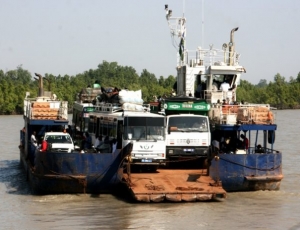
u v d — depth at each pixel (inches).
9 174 3388.3
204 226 2063.2
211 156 2551.7
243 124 2748.5
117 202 2410.2
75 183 2491.4
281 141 5467.5
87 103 3644.2
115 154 2495.1
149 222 2102.6
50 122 3019.2
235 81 3193.9
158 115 2605.8
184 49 3339.1
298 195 2605.8
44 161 2522.1
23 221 2143.2
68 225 2075.5
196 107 2783.0
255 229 2042.3
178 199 2352.4
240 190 2620.6
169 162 2662.4
